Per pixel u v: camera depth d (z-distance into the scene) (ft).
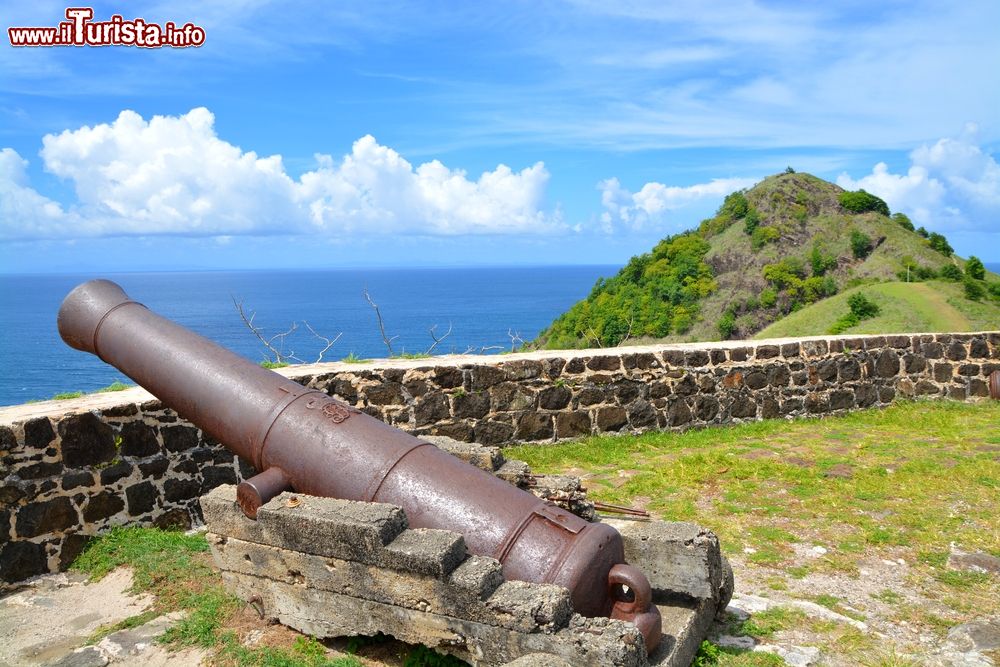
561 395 28.84
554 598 11.59
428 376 26.84
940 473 23.34
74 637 15.19
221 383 16.43
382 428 15.28
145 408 20.33
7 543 17.79
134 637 14.92
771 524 20.01
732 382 31.65
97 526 19.30
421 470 14.16
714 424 31.40
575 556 12.31
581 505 16.10
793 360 32.89
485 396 27.71
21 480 18.02
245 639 14.48
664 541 13.79
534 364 28.40
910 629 14.48
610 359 29.58
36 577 18.20
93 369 240.73
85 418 19.20
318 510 13.66
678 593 14.01
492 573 12.14
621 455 27.32
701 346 32.07
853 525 19.72
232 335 271.08
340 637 14.28
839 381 33.88
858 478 23.25
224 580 15.58
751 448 27.66
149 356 17.33
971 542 18.24
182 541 19.38
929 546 18.11
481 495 13.56
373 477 14.25
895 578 16.66
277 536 14.10
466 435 27.45
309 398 15.90
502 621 11.80
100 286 18.89
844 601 15.64
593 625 11.50
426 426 26.81
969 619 14.71
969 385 36.22
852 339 34.17
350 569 13.37
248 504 14.65
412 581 12.64
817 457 26.09
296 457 15.03
